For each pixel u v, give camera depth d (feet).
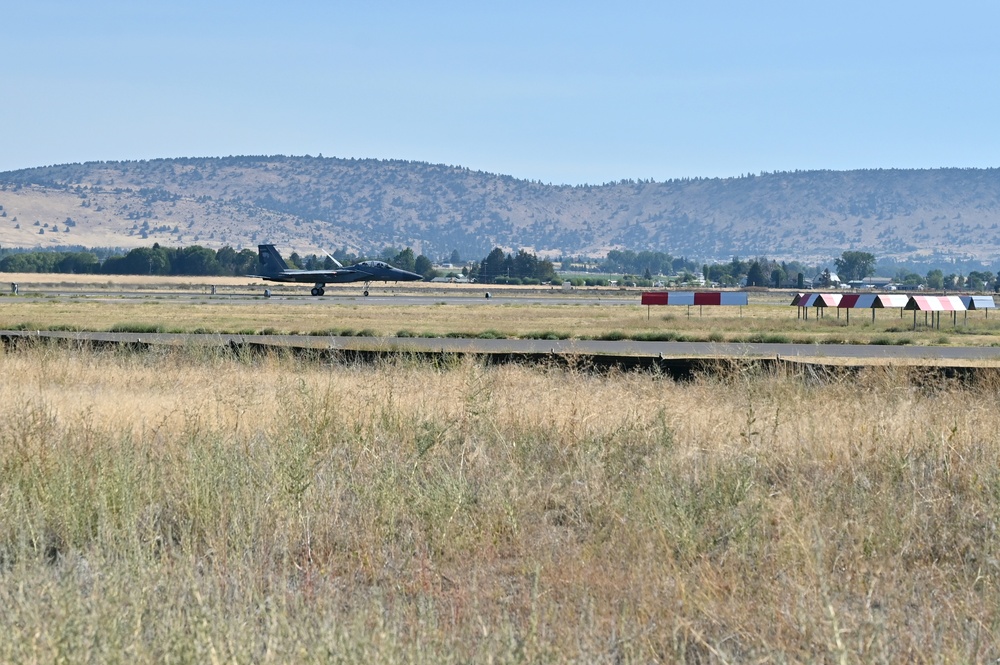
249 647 24.54
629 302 497.46
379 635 24.56
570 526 39.86
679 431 56.65
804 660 26.25
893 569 33.53
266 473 42.52
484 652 24.79
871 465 48.85
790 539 34.47
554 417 58.54
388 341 175.42
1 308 348.18
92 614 25.49
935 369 86.07
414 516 39.29
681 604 29.53
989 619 29.17
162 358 108.27
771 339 201.26
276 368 98.89
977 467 45.88
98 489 39.50
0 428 53.06
